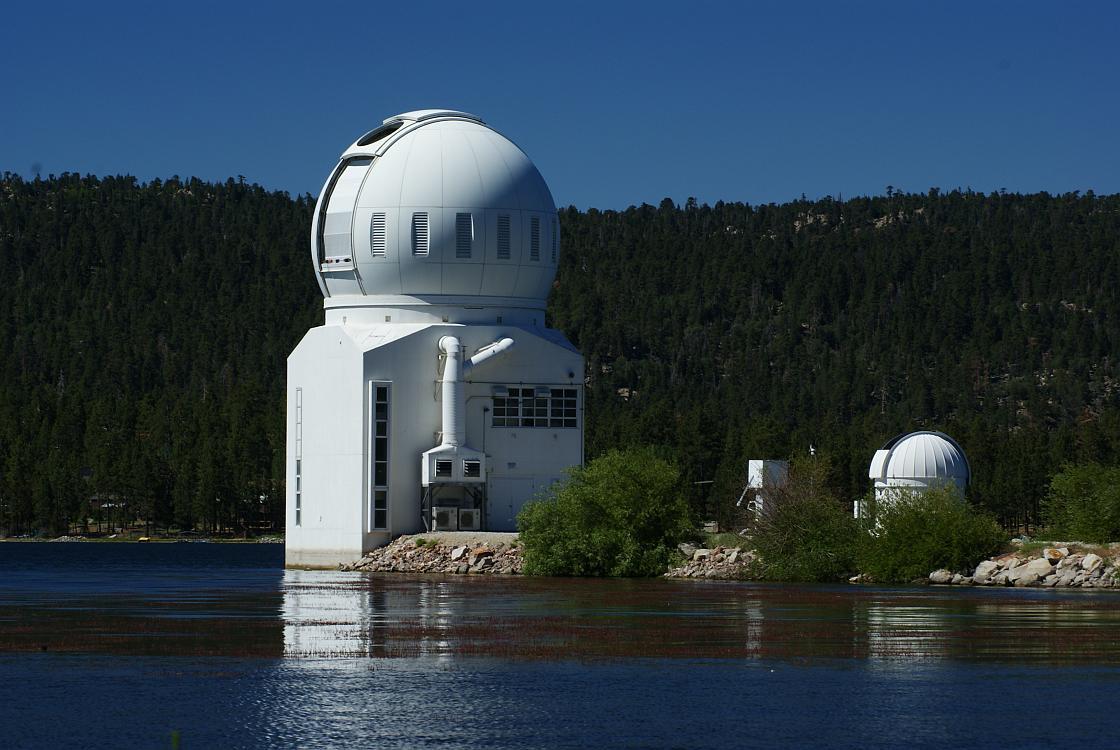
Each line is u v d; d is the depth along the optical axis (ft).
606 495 298.15
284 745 115.85
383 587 266.77
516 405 345.51
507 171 348.18
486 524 342.64
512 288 348.38
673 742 117.08
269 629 184.34
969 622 191.62
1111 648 164.25
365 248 343.67
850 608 212.23
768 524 288.10
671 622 191.72
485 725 122.42
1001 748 115.44
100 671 147.23
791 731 120.67
